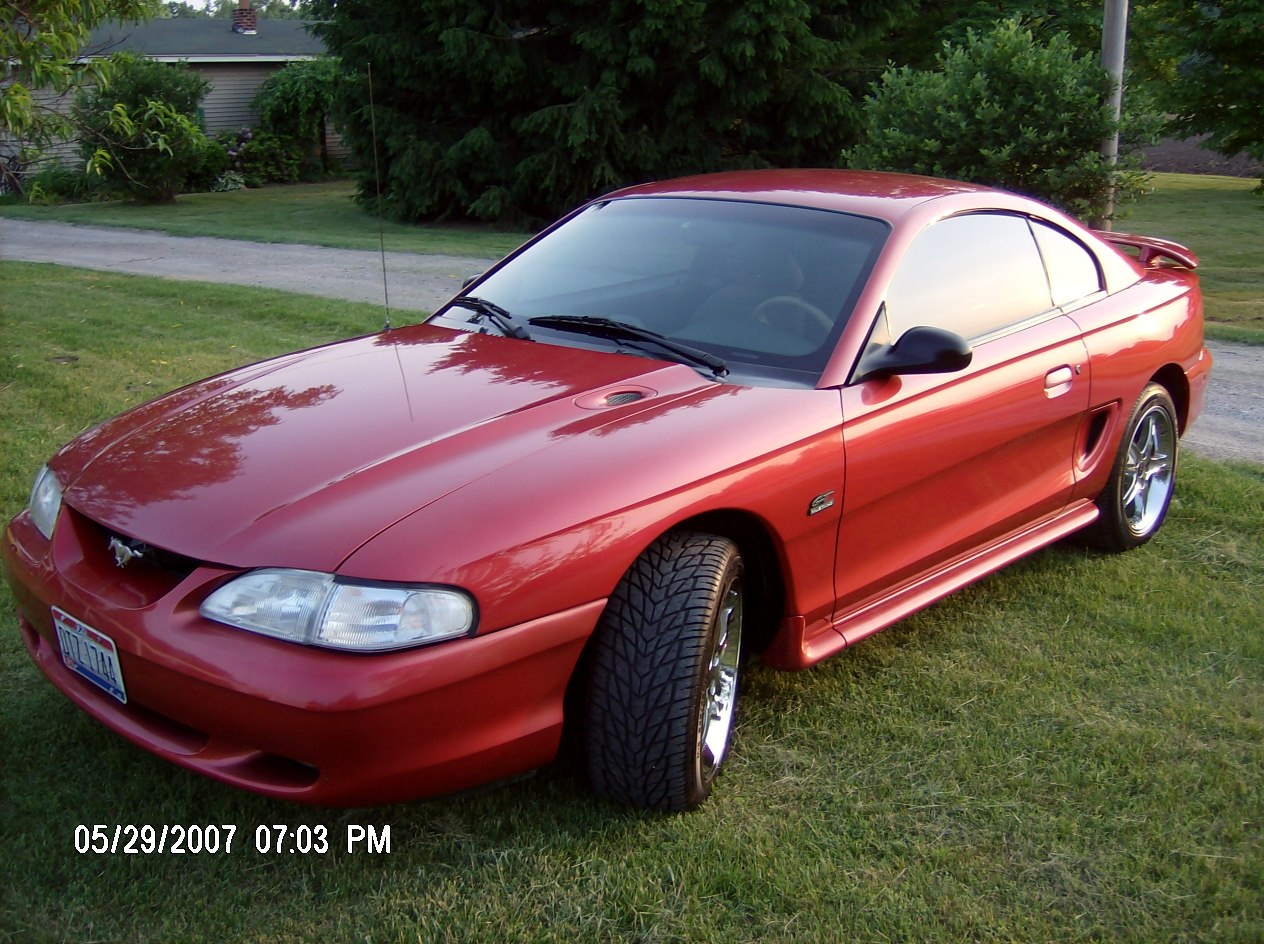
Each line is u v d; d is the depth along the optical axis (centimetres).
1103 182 980
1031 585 430
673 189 414
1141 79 1803
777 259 357
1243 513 504
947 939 243
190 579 246
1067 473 418
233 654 235
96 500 273
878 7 2053
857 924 245
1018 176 1023
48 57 639
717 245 369
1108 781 302
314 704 228
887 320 340
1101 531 454
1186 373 479
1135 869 267
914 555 349
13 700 325
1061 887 261
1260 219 1956
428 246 1647
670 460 273
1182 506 515
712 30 1969
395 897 251
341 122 2216
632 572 270
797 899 252
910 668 362
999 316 387
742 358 330
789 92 2011
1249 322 1025
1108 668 365
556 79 1997
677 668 266
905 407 331
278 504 255
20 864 256
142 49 2367
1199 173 3036
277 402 309
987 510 378
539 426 284
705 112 2047
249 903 249
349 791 237
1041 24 2103
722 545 281
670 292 357
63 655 276
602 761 273
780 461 293
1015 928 247
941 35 2241
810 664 318
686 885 255
